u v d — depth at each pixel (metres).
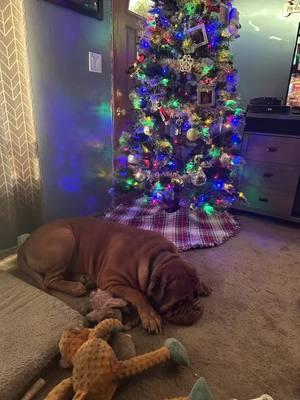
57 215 2.13
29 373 0.99
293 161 2.30
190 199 2.34
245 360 1.16
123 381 1.01
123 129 2.65
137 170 2.35
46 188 2.00
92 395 0.89
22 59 1.63
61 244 1.49
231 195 2.30
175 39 2.00
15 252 1.83
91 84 2.20
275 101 2.41
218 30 1.99
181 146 2.26
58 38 1.85
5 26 1.53
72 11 1.91
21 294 1.33
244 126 2.44
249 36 2.80
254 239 2.18
